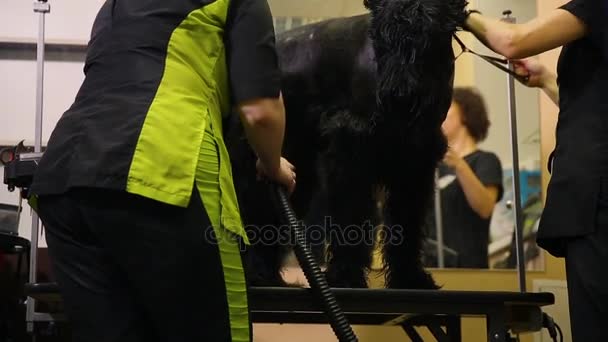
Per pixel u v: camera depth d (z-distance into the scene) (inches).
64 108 98.5
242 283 46.6
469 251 98.8
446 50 65.8
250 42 48.6
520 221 78.0
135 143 44.0
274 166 53.0
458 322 83.4
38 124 79.2
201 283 44.2
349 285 70.2
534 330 76.0
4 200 95.5
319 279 52.3
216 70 49.4
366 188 70.9
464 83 101.7
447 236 99.0
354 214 71.0
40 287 63.2
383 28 64.6
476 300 61.4
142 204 43.6
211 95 48.7
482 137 101.1
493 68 101.9
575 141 61.5
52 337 91.4
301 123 74.0
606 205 58.1
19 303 91.1
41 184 46.5
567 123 63.4
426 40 63.1
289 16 98.9
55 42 98.6
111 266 45.8
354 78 69.4
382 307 61.2
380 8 65.6
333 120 70.7
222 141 48.7
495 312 61.9
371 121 68.3
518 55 62.9
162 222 43.7
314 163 75.5
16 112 98.1
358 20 72.2
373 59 67.7
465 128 101.0
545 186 101.1
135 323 45.9
